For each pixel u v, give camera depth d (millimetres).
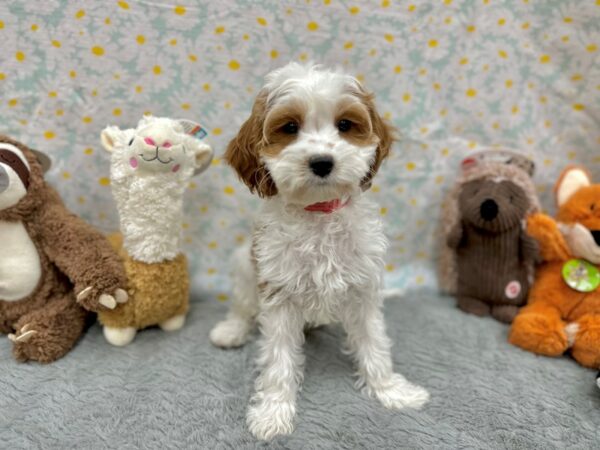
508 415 379
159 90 497
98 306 444
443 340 483
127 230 448
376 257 396
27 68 475
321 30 491
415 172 559
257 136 375
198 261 575
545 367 436
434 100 532
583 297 473
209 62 492
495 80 525
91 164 519
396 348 471
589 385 413
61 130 502
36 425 365
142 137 414
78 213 539
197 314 534
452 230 536
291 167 339
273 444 353
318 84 355
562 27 501
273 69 501
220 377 425
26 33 463
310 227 383
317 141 347
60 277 471
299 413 386
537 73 523
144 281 455
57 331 440
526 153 556
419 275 604
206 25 479
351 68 509
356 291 407
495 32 506
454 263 569
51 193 468
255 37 488
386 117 530
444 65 518
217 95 505
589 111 535
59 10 458
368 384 413
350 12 486
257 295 448
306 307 406
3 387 402
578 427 367
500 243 514
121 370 429
